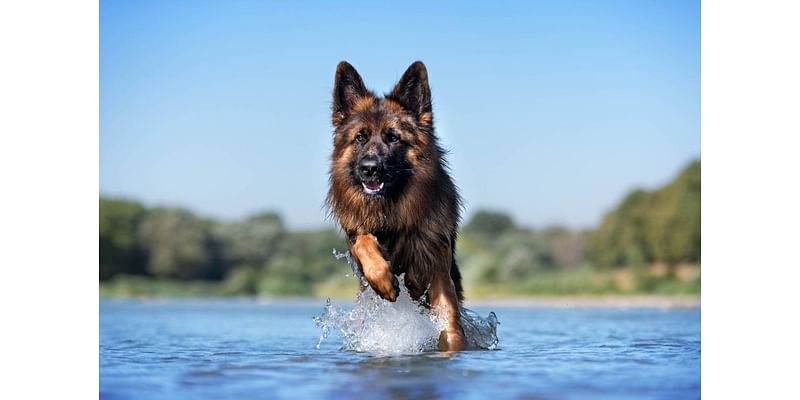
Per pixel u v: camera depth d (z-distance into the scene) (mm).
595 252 44094
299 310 20625
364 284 7633
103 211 51188
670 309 19297
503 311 18516
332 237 49875
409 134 7531
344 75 7984
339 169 7637
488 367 5531
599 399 4344
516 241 44625
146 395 4574
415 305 7562
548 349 7242
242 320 14602
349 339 7648
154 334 10281
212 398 4441
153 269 52062
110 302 29484
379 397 4398
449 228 7562
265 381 4977
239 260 52344
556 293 34219
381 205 7414
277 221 53562
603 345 7738
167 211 53094
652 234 41969
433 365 5648
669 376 5156
